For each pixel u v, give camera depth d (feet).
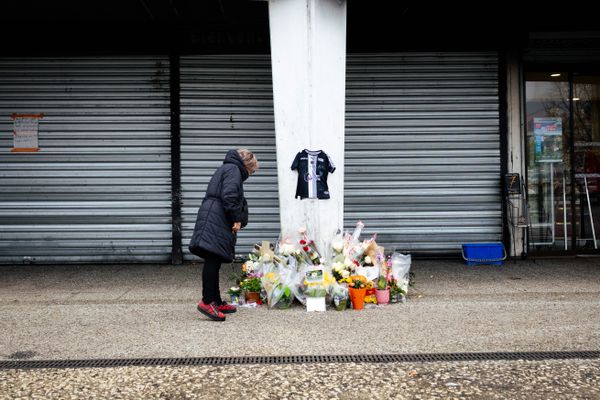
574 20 28.84
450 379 12.51
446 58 30.19
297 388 12.05
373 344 15.17
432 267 27.89
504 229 30.07
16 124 29.78
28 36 29.48
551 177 31.19
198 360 13.96
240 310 19.33
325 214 22.03
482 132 30.25
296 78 22.06
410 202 30.14
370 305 19.70
